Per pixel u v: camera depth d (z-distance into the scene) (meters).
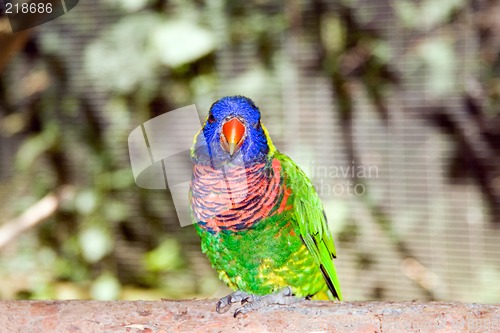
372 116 7.12
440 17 6.98
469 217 6.92
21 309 2.98
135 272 7.54
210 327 2.85
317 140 7.16
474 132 6.91
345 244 7.18
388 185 7.11
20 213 7.75
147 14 7.34
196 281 7.44
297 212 3.79
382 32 7.11
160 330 2.84
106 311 2.96
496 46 6.92
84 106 7.58
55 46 7.55
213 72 7.34
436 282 7.04
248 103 3.80
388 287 7.11
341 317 2.82
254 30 7.16
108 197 7.53
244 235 3.71
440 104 6.99
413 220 7.08
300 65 7.13
